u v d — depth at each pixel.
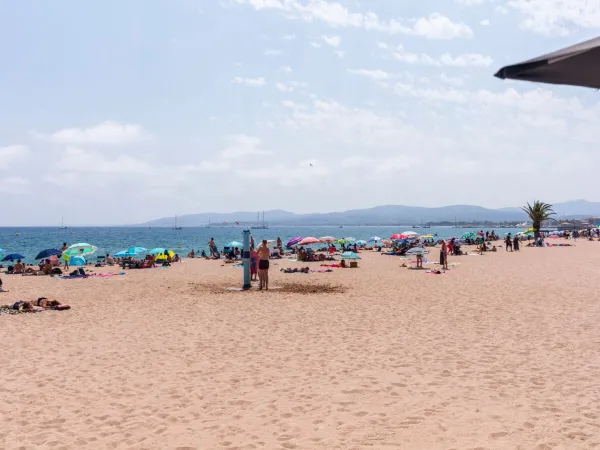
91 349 9.68
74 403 6.64
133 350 9.56
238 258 37.53
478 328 11.23
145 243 93.75
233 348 9.62
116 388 7.26
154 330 11.45
